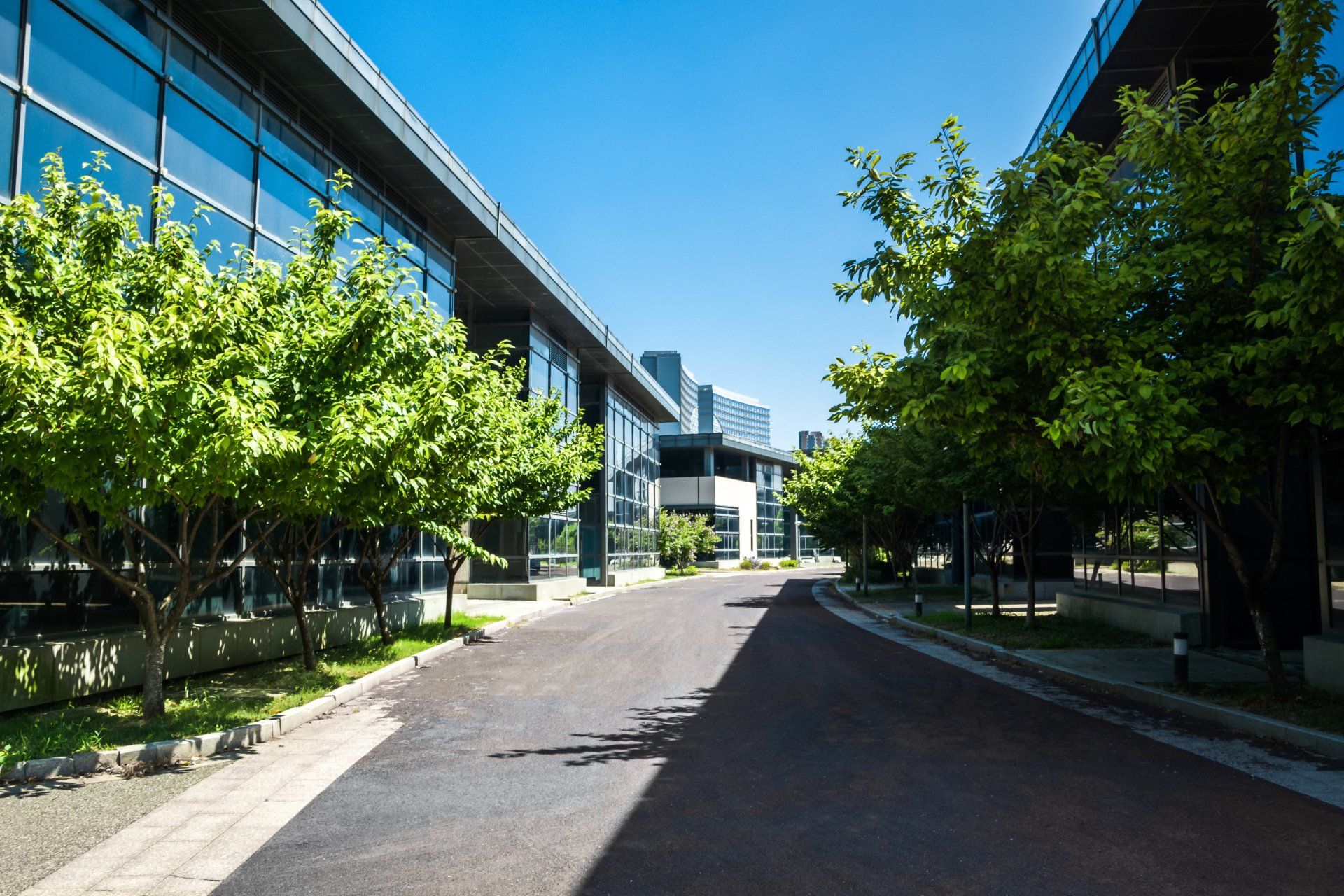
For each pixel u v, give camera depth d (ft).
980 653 52.85
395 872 17.31
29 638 34.06
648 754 27.14
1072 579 99.40
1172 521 56.13
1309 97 29.81
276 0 47.42
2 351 22.30
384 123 61.26
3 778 23.88
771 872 17.21
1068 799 21.99
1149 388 27.04
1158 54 55.01
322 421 28.96
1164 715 33.24
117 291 28.63
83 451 24.63
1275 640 33.60
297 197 57.36
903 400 33.86
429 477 41.50
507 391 64.13
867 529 114.83
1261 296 27.84
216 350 28.25
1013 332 31.76
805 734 29.99
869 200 35.32
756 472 274.36
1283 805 21.48
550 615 83.66
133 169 42.32
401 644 54.03
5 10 34.88
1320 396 29.30
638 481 171.94
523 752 27.58
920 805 21.57
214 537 46.24
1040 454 34.47
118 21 41.50
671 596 117.60
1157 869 17.29
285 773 25.14
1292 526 50.80
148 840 19.24
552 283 100.73
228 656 44.45
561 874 17.20
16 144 35.27
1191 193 32.14
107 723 29.84
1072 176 37.83
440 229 80.94
